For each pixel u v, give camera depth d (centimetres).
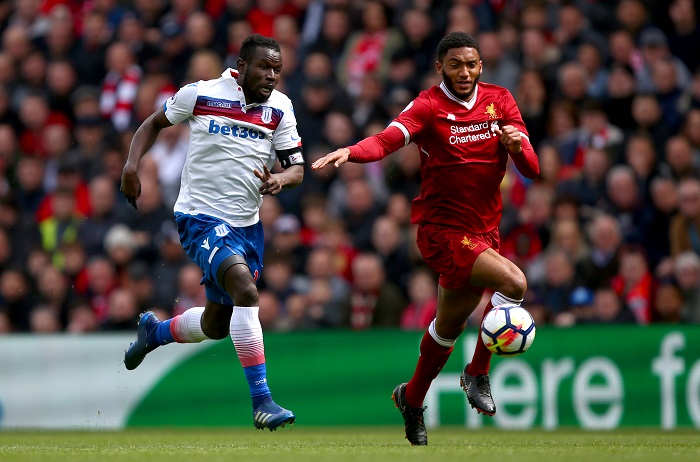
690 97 4006
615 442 2191
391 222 3581
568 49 4072
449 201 2003
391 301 3403
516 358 3020
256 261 2045
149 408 3067
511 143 1886
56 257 3959
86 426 3064
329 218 3753
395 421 3036
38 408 3081
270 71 1966
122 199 4022
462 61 1964
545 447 1950
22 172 4256
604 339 3003
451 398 3027
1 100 4622
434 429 2953
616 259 3388
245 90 1997
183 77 4325
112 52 4450
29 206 4234
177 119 2012
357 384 3055
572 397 2997
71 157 4216
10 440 2394
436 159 1998
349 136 3959
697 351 2972
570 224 3394
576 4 4272
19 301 3891
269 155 2041
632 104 3903
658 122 3859
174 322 2138
